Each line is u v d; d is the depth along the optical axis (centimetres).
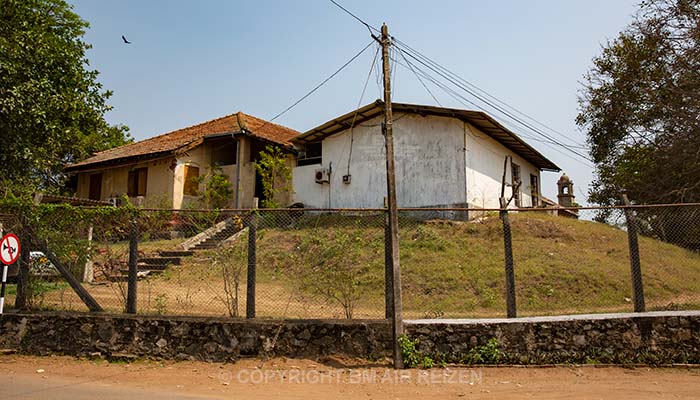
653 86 1906
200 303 872
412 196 1777
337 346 742
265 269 900
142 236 834
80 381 639
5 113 1234
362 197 1861
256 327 748
